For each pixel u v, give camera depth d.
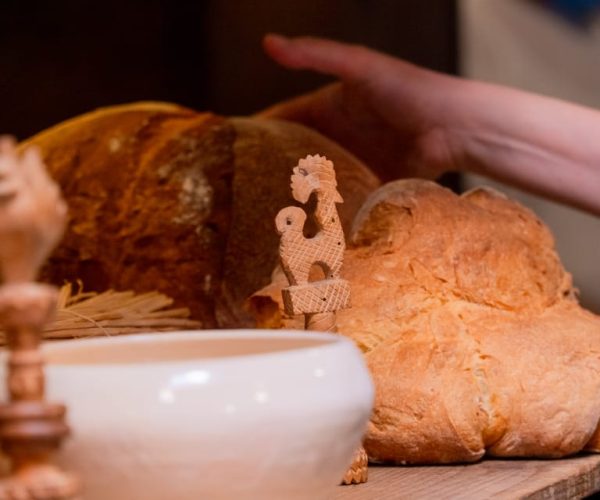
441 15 1.45
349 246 0.90
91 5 1.31
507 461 0.86
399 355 0.85
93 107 1.33
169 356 0.73
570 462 0.86
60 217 0.55
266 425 0.66
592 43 1.46
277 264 0.98
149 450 0.65
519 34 1.46
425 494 0.79
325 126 1.22
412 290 0.87
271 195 1.03
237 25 1.38
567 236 1.48
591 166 1.20
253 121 1.09
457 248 0.89
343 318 0.86
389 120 1.22
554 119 1.21
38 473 0.54
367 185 1.06
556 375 0.86
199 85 1.38
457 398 0.84
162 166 1.03
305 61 1.20
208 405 0.65
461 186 1.47
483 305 0.88
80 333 0.89
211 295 1.01
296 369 0.68
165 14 1.35
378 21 1.41
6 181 0.53
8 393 0.56
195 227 1.02
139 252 1.02
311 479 0.68
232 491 0.66
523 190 1.24
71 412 0.65
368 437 0.85
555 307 0.91
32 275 0.55
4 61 1.28
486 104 1.21
